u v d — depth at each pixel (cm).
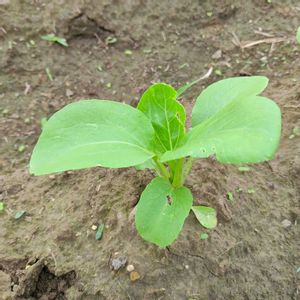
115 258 36
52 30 58
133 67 57
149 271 35
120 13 61
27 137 49
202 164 42
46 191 43
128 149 30
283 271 36
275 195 40
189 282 35
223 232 37
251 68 55
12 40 57
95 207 40
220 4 62
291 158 42
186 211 32
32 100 53
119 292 35
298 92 49
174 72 56
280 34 59
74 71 56
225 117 30
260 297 35
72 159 29
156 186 33
